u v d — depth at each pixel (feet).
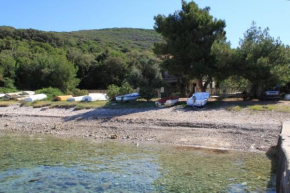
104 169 35.83
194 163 37.73
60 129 72.28
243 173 32.48
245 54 83.66
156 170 34.83
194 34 90.33
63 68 174.60
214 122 61.46
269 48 82.58
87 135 63.98
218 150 45.60
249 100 88.33
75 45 344.69
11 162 40.09
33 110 101.45
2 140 59.77
